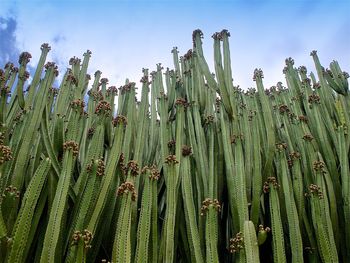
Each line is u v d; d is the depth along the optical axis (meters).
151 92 4.39
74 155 2.48
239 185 2.76
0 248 2.09
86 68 4.03
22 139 2.82
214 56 3.72
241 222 2.62
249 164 3.12
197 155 3.29
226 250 3.08
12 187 2.34
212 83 3.75
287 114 3.92
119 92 4.62
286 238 3.09
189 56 4.27
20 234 2.13
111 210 2.78
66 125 3.52
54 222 2.21
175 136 3.53
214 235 2.36
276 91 4.71
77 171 3.33
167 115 3.62
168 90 4.41
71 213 2.60
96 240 2.60
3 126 3.06
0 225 2.07
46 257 2.11
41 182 2.31
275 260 2.46
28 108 3.21
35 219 2.50
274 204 2.65
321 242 2.60
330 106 4.14
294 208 2.76
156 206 2.60
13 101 3.76
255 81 3.54
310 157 3.26
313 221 2.79
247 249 2.28
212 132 3.41
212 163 3.13
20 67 3.39
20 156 2.65
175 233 2.86
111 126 3.33
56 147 2.92
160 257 2.54
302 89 4.59
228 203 3.20
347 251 2.99
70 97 4.02
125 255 2.16
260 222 3.20
